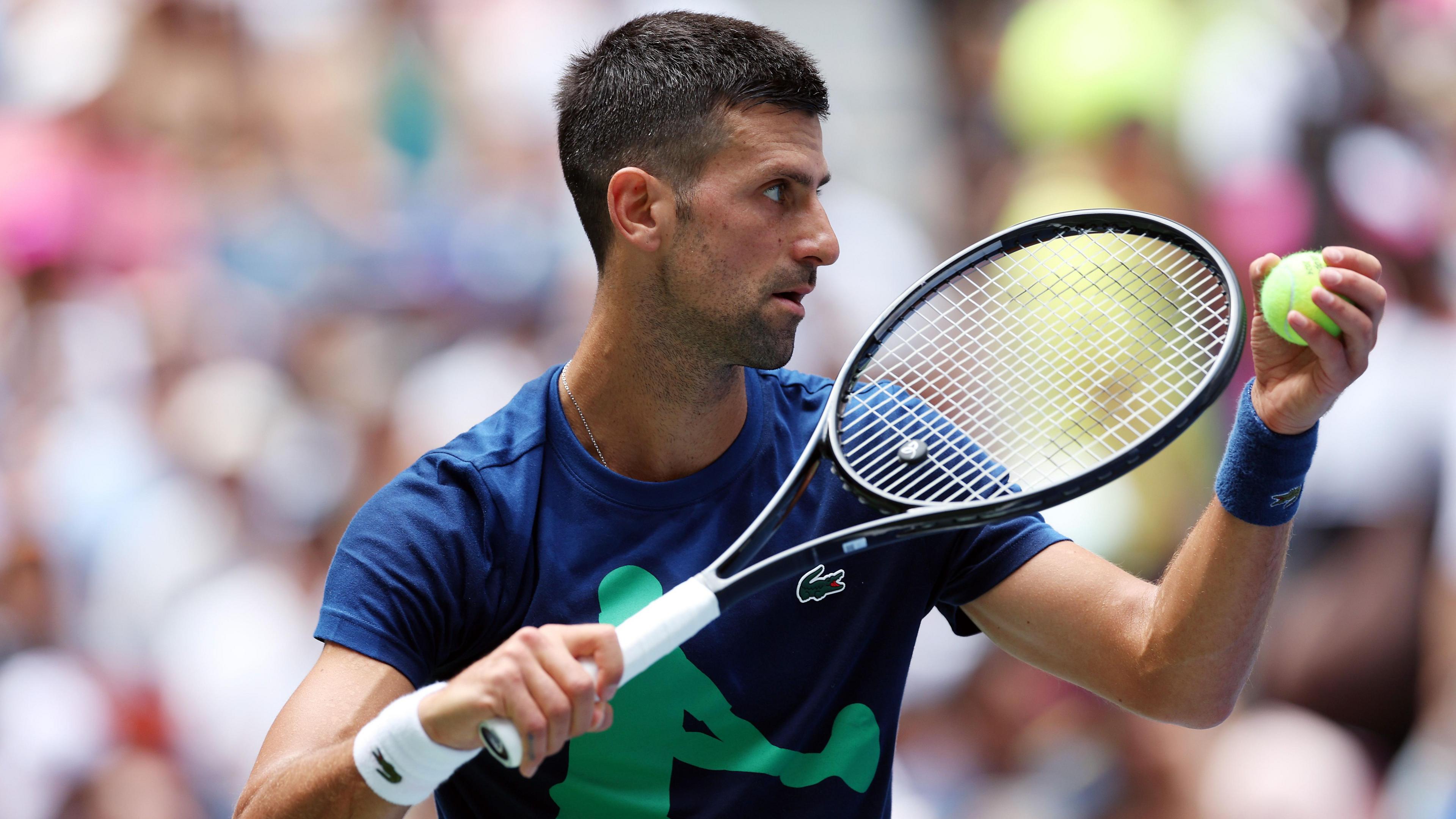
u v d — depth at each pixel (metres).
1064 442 16.09
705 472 9.33
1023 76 28.58
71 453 26.56
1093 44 27.50
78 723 22.73
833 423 8.94
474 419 25.47
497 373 26.20
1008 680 20.72
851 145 30.47
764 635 9.21
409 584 8.77
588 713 7.39
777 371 10.15
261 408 26.67
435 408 25.53
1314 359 8.06
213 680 22.75
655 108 8.94
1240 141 27.89
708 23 9.16
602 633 7.56
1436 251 27.28
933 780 20.44
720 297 8.90
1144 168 27.23
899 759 20.67
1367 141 27.98
